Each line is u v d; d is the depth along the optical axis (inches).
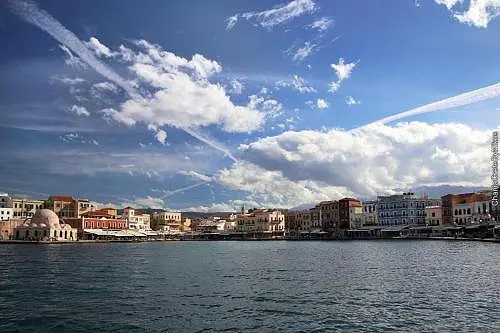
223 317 1619.1
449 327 1454.2
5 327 1496.1
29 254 5442.9
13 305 1844.2
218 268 3351.4
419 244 6328.7
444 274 2642.7
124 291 2192.4
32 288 2305.6
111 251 6176.2
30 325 1519.4
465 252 4330.7
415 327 1462.8
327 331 1435.8
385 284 2316.7
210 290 2208.4
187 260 4249.5
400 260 3663.9
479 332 1397.6
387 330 1437.0
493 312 1633.9
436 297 1923.0
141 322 1552.7
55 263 3924.7
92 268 3405.5
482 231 7263.8
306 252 5246.1
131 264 3789.4
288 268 3257.9
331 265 3408.0
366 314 1643.7
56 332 1438.2
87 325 1517.0
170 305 1829.5
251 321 1560.0
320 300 1911.9
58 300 1952.5
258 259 4264.3
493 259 3494.1
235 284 2415.1
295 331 1438.2
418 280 2427.4
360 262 3592.5
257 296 2025.1
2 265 3708.2
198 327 1487.5
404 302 1836.9
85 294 2107.5
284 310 1724.9
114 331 1445.6
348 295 2017.7
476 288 2118.6
